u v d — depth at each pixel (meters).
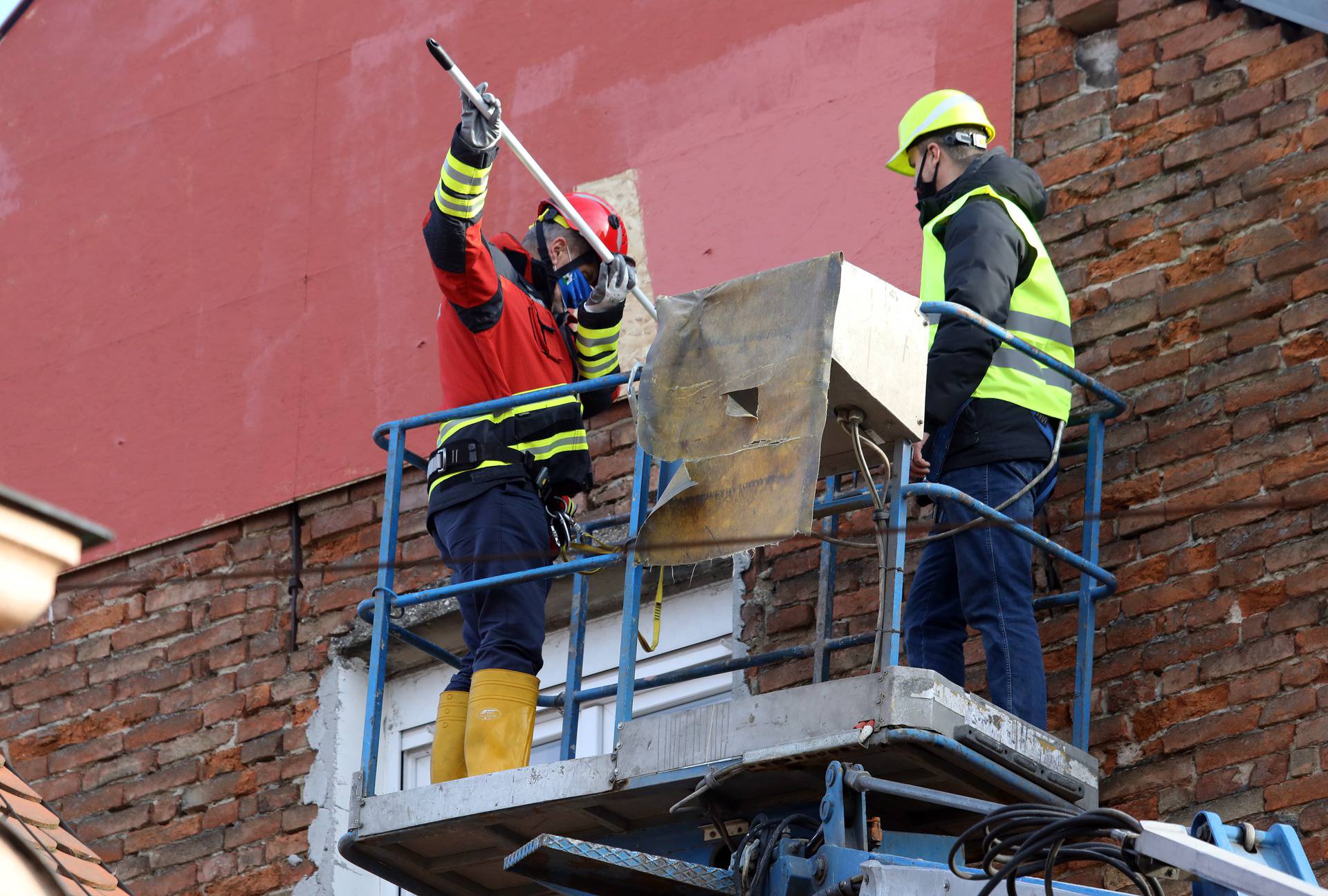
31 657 20.31
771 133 18.02
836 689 12.46
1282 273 15.18
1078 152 16.47
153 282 21.09
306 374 19.83
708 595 17.42
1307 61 15.65
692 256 18.03
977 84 17.05
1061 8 16.92
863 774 12.17
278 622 19.14
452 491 14.59
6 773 14.49
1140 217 16.00
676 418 12.96
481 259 14.35
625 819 13.88
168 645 19.62
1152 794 14.29
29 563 7.56
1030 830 11.14
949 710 12.37
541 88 19.47
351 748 18.42
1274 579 14.40
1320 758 13.74
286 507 19.50
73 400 21.06
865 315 12.75
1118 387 15.59
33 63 22.66
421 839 14.31
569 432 14.78
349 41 20.77
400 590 18.48
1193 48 16.22
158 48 21.95
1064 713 14.83
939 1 17.52
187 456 20.22
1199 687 14.41
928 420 13.49
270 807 18.45
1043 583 15.30
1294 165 15.41
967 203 14.44
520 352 14.82
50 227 21.94
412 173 19.94
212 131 21.33
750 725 12.71
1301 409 14.73
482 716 14.18
